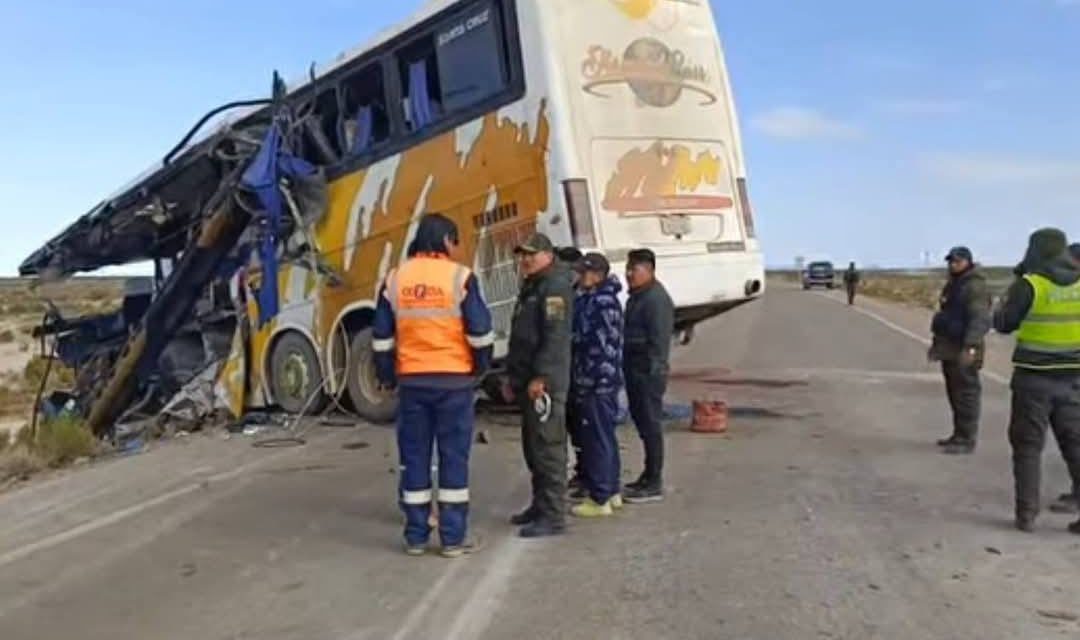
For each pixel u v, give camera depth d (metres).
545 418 7.22
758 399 14.47
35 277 17.88
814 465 9.61
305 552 7.08
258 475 9.98
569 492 8.30
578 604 5.79
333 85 12.91
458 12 11.40
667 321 8.24
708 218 11.53
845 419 12.52
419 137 11.89
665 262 11.07
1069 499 7.81
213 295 14.81
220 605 5.99
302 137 13.31
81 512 8.67
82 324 18.25
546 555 6.80
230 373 14.50
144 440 14.08
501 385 11.80
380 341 6.95
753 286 11.85
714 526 7.41
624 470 9.50
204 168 14.73
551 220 10.57
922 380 16.75
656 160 11.16
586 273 7.83
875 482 8.82
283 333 13.66
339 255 12.84
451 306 6.85
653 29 11.37
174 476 10.22
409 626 5.53
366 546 7.19
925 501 8.10
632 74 11.12
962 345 10.12
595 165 10.70
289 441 11.98
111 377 16.31
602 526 7.52
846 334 28.11
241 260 14.24
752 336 27.62
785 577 6.19
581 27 10.85
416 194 11.90
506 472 9.59
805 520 7.54
